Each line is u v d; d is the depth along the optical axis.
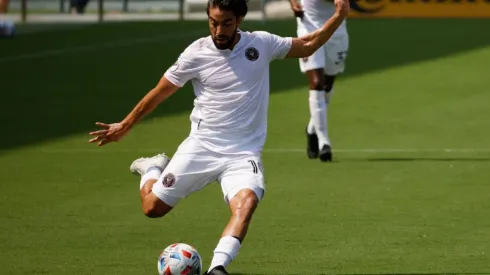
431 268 23.22
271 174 34.09
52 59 64.06
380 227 27.08
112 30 79.12
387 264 23.59
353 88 52.31
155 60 63.38
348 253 24.56
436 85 53.06
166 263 20.70
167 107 47.81
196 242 25.69
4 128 43.03
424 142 39.75
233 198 20.97
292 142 40.06
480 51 64.12
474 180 32.97
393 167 35.09
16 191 31.70
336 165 35.56
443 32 73.56
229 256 20.16
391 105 47.94
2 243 25.59
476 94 50.53
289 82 54.50
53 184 32.66
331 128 42.88
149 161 23.22
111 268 23.33
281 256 24.33
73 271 23.09
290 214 28.59
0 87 53.84
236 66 21.52
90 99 50.28
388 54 63.59
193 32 76.81
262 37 21.78
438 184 32.41
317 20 36.38
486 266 23.36
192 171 21.78
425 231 26.61
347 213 28.67
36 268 23.34
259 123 21.91
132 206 29.62
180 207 29.47
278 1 103.00
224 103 21.56
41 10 103.88
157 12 100.31
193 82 22.12
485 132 41.69
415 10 84.44
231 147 21.64
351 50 65.38
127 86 54.22
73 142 40.09
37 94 51.72
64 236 26.28
